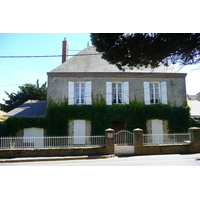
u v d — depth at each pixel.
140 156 10.80
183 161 8.84
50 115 15.30
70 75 16.09
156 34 5.73
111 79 16.27
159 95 16.52
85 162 9.15
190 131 12.34
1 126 14.14
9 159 10.03
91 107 15.55
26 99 30.11
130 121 15.55
